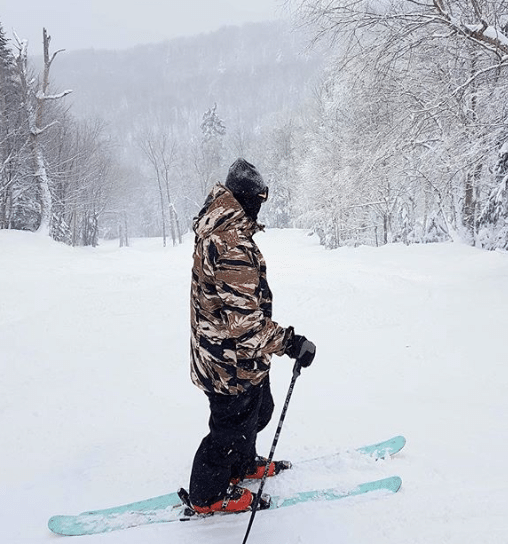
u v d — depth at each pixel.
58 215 37.31
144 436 3.50
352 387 4.40
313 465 2.66
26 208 34.84
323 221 32.75
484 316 6.69
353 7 13.35
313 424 3.37
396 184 21.50
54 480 2.92
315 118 38.91
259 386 2.24
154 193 78.81
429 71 15.52
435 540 1.93
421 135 16.77
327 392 4.30
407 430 3.12
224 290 1.99
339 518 2.15
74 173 37.62
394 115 16.20
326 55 15.68
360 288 9.77
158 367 5.58
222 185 2.12
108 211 53.38
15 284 12.36
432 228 23.75
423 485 2.37
